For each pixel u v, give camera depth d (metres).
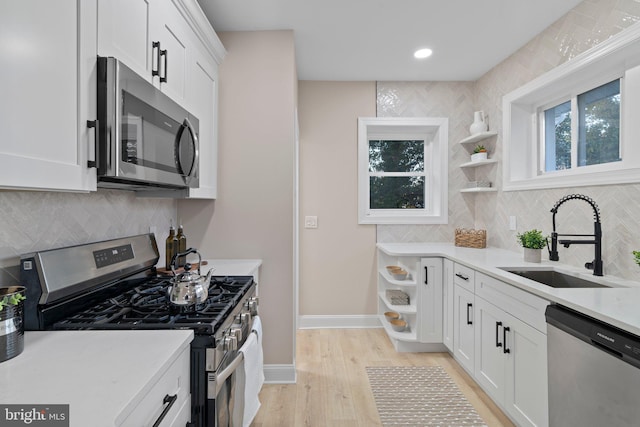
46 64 0.85
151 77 1.40
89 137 1.01
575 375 1.33
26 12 0.79
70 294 1.21
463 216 3.51
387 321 3.22
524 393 1.72
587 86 2.25
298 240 3.39
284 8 2.20
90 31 1.01
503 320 1.91
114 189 1.65
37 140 0.82
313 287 3.49
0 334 0.86
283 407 2.08
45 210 1.24
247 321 1.47
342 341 3.14
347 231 3.50
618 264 1.88
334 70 3.21
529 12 2.25
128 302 1.39
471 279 2.31
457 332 2.54
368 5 2.17
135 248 1.71
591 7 2.05
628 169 1.80
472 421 1.94
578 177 2.12
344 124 3.48
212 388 1.09
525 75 2.67
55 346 0.97
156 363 0.86
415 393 2.24
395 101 3.48
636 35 1.71
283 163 2.43
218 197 2.43
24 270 1.10
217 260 2.41
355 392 2.25
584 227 2.12
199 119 2.01
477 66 3.11
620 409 1.13
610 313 1.20
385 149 3.68
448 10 2.23
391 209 3.65
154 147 1.31
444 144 3.49
